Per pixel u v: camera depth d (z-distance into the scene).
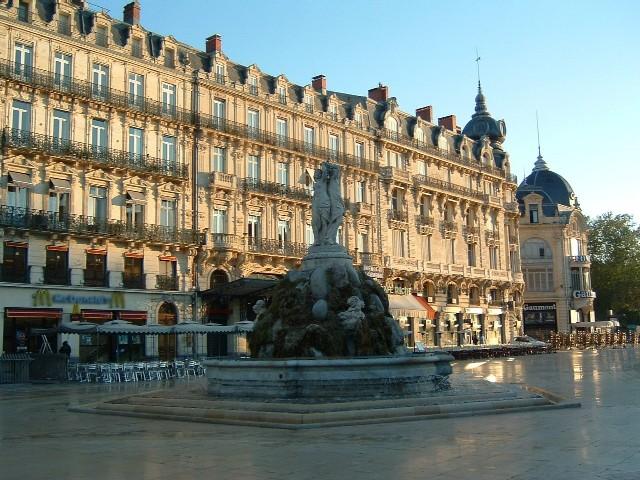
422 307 60.59
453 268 69.69
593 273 101.69
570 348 76.25
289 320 22.53
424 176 67.69
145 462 10.68
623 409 17.30
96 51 43.62
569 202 98.38
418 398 17.27
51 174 40.91
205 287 47.75
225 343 49.00
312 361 18.30
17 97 39.84
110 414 17.75
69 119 42.19
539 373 33.44
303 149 55.81
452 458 10.71
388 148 64.50
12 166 39.25
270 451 11.44
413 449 11.50
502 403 17.08
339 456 10.93
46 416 17.80
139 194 45.06
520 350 63.62
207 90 49.84
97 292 41.94
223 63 51.59
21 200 39.72
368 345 22.16
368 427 14.16
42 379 33.44
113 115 44.19
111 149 43.78
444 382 21.19
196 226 47.75
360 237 60.12
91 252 42.12
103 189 43.56
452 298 70.06
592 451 11.25
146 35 47.16
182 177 46.97
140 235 43.94
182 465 10.39
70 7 43.00
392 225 63.06
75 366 33.50
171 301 45.66
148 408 17.33
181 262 46.72
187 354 46.28
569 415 16.09
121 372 33.50
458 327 69.81
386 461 10.52
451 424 14.55
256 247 50.66
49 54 41.38
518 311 81.38
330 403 16.34
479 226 75.12
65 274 40.94
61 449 12.09
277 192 52.91
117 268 43.28
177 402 17.81
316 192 25.08
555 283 91.12
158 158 46.19
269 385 18.56
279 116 55.00
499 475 9.49
